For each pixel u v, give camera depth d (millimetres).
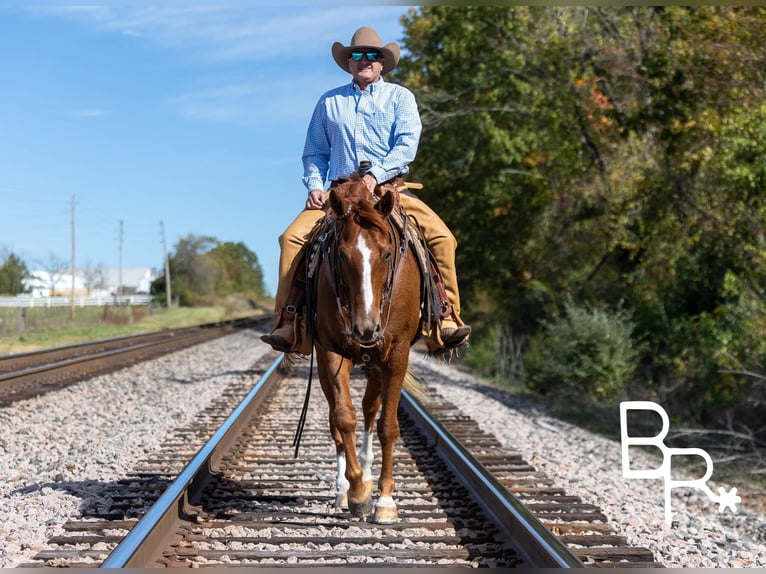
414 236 6379
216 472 7773
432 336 6574
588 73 21547
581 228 23797
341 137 6504
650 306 19375
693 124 17625
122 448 9281
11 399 12820
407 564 5137
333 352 6023
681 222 19234
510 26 24688
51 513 6395
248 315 89375
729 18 16297
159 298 104812
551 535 5078
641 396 17453
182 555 5215
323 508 6691
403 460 8672
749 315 15875
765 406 14523
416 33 28234
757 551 6598
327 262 5941
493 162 26359
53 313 54219
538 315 24594
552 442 11266
